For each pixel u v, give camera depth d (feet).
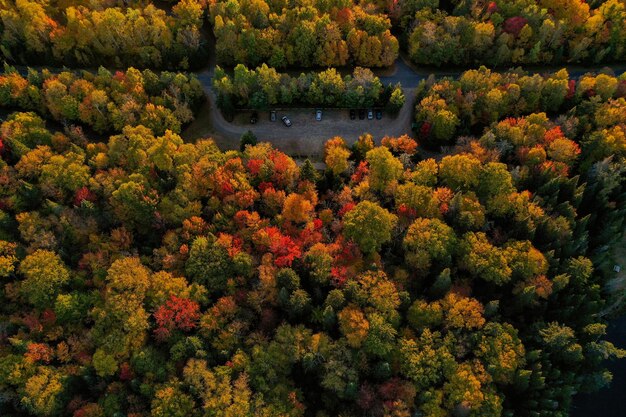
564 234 416.87
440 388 351.25
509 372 357.61
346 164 452.76
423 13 527.81
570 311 391.04
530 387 364.38
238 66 477.77
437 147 496.23
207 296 384.47
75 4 538.47
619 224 444.96
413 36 525.75
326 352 357.61
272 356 357.20
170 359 366.22
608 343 388.57
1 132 454.81
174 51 516.32
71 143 463.42
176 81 490.08
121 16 500.74
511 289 400.06
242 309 379.35
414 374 350.43
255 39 506.48
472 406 340.59
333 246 395.34
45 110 492.54
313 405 363.35
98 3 528.22
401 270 392.06
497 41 521.24
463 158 435.53
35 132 461.37
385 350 355.36
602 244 449.89
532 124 469.16
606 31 531.50
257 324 380.58
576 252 425.28
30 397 348.59
